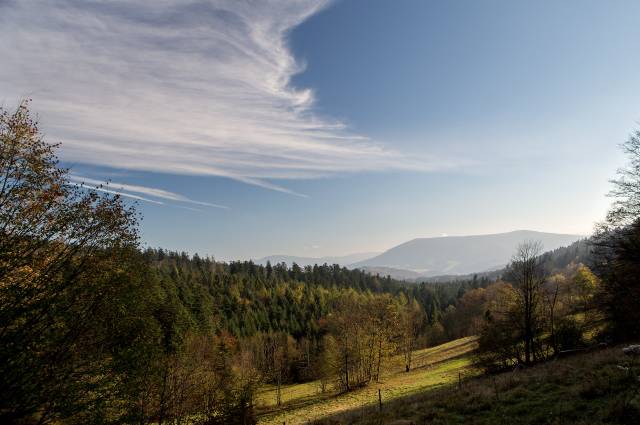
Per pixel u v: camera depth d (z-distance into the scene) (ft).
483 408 58.54
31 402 49.78
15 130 51.85
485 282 581.12
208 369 121.19
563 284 177.58
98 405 54.03
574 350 111.55
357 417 79.05
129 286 61.11
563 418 43.93
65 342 54.95
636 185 89.35
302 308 472.44
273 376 269.23
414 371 228.02
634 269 91.20
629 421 37.78
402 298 495.41
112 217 59.26
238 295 479.82
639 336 99.50
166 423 101.96
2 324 49.19
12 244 50.75
